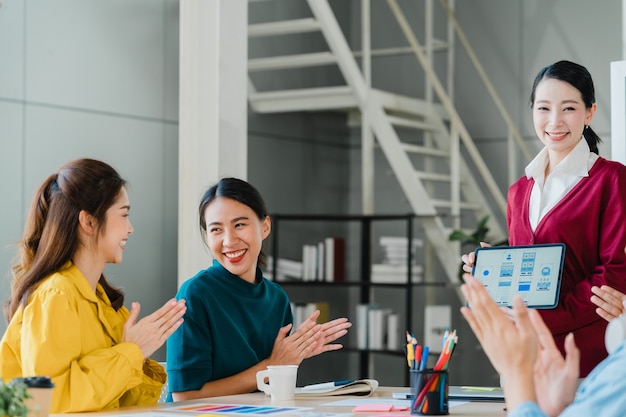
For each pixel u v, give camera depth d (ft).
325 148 26.18
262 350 10.18
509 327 5.44
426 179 24.13
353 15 27.20
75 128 18.81
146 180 20.25
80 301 8.38
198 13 17.47
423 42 26.27
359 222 26.71
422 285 23.11
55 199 8.54
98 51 19.33
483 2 25.39
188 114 17.53
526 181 9.83
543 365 5.74
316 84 26.20
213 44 17.42
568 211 9.34
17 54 17.83
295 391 9.27
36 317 8.10
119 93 19.75
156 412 7.93
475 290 5.56
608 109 23.15
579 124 9.37
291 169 25.05
